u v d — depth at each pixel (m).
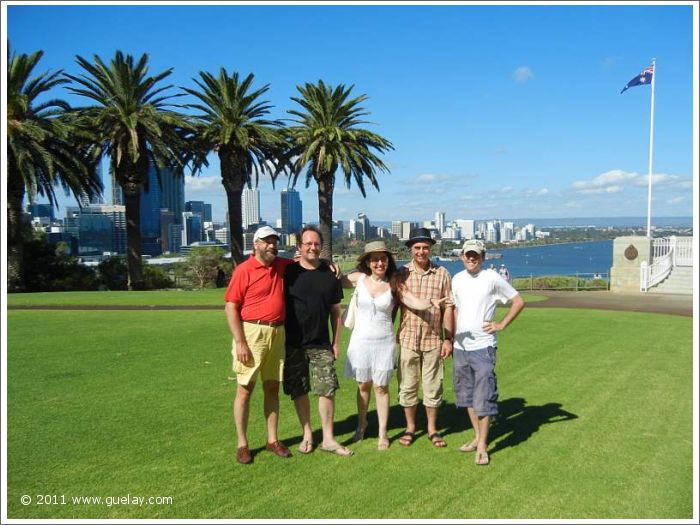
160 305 18.56
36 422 6.02
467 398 5.26
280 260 5.26
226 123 31.39
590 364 8.77
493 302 5.26
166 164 31.38
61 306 18.16
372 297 5.39
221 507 4.20
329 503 4.26
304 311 5.27
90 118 28.70
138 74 29.84
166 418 6.18
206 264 40.59
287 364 5.30
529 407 6.59
